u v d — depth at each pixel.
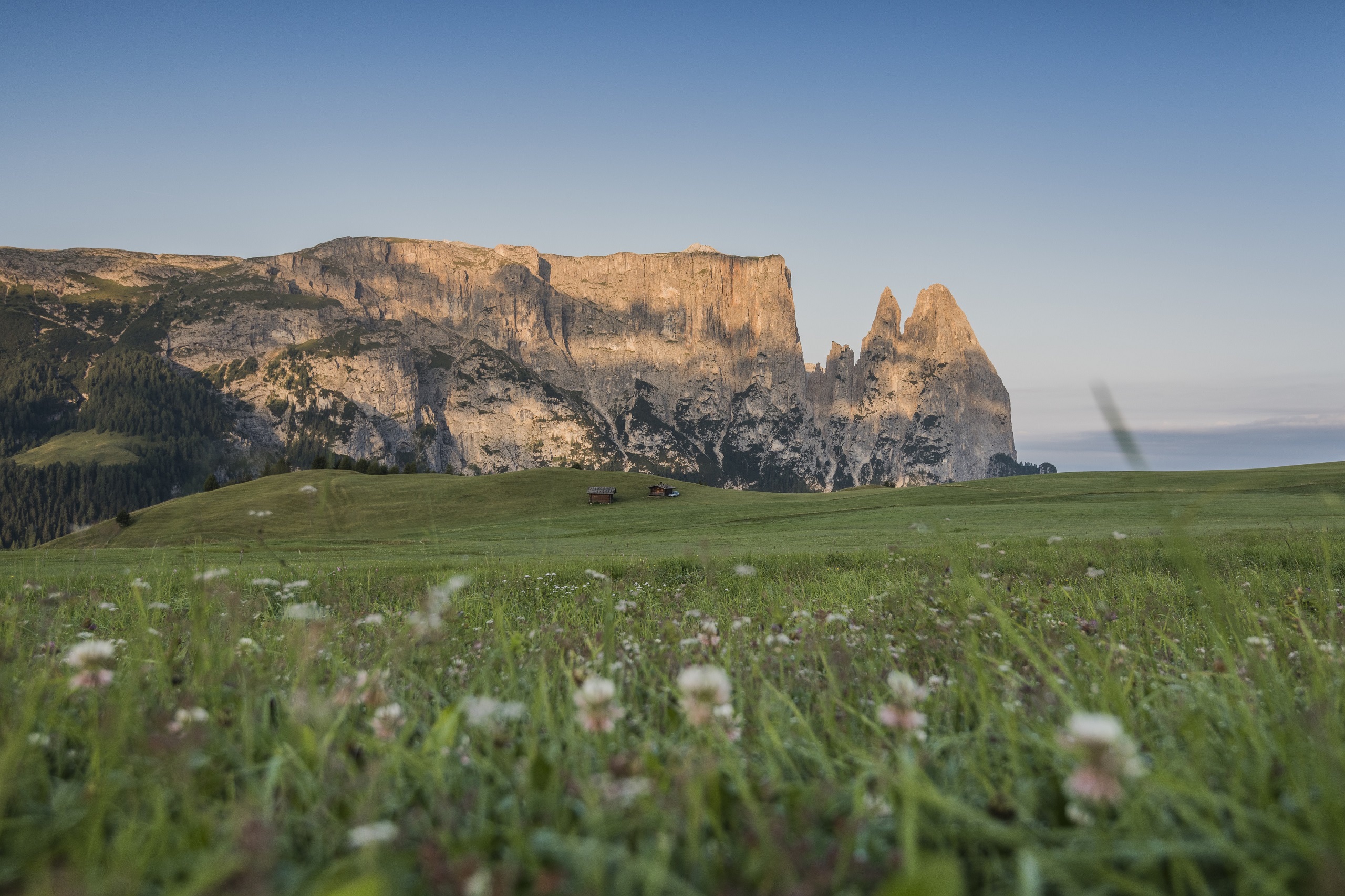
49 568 12.54
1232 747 2.50
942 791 2.23
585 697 2.13
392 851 1.82
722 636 5.34
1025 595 8.20
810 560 18.45
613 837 1.89
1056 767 2.27
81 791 2.23
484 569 15.88
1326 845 1.55
